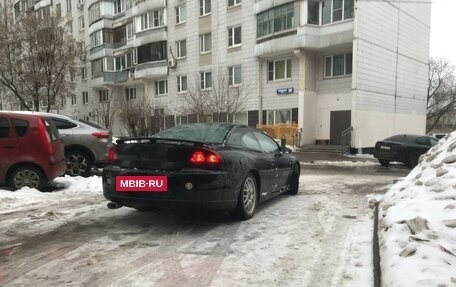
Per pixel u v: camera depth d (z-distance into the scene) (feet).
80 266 14.02
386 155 56.34
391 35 88.74
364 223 19.51
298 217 20.92
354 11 78.79
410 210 16.22
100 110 131.34
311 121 87.51
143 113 105.29
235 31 100.53
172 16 116.98
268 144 24.36
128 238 17.25
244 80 98.43
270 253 15.33
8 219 20.24
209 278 12.98
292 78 88.69
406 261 11.35
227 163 18.52
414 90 98.89
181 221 20.08
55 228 18.71
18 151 26.96
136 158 18.75
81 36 161.38
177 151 18.19
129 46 134.10
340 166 56.29
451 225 13.83
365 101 81.97
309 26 82.84
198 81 107.76
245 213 20.03
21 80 100.58
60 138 30.32
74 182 30.99
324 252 15.37
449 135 26.91
